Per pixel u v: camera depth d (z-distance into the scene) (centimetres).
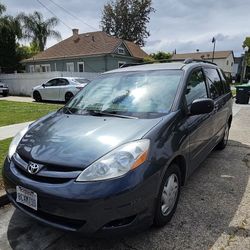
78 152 251
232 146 612
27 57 3253
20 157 279
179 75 363
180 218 313
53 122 328
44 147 269
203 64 460
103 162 238
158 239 276
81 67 2673
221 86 531
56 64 2827
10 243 273
